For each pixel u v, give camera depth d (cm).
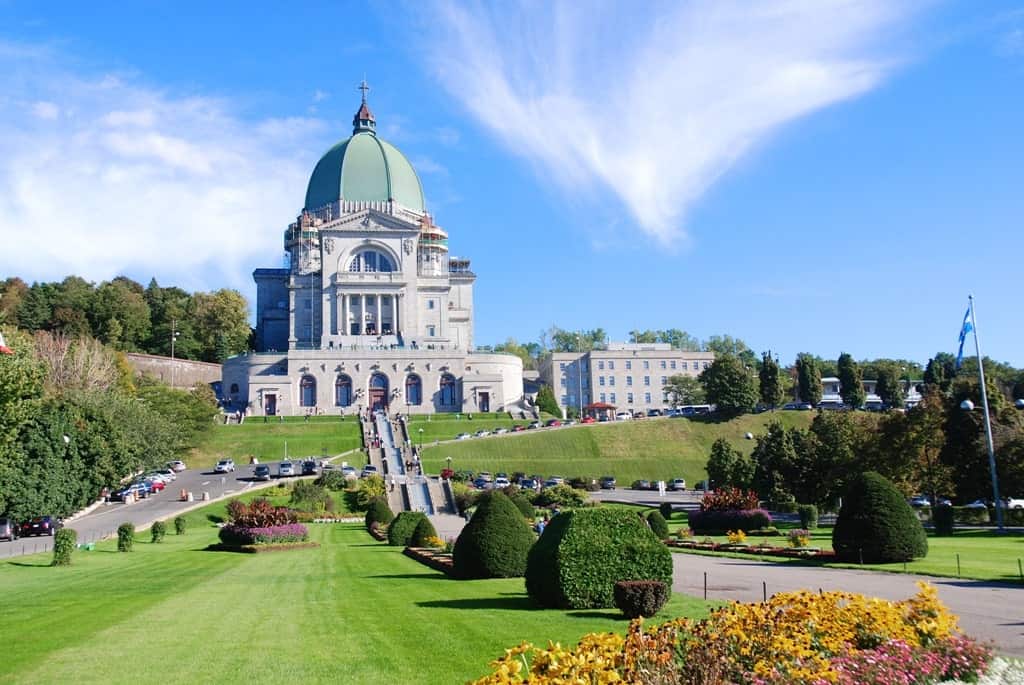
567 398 18225
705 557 4594
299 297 16462
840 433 8350
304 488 8538
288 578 3697
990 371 13488
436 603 2828
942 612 1892
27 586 3541
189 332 18225
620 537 2720
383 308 16175
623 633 2256
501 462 11631
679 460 12294
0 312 6625
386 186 17575
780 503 8231
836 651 1709
